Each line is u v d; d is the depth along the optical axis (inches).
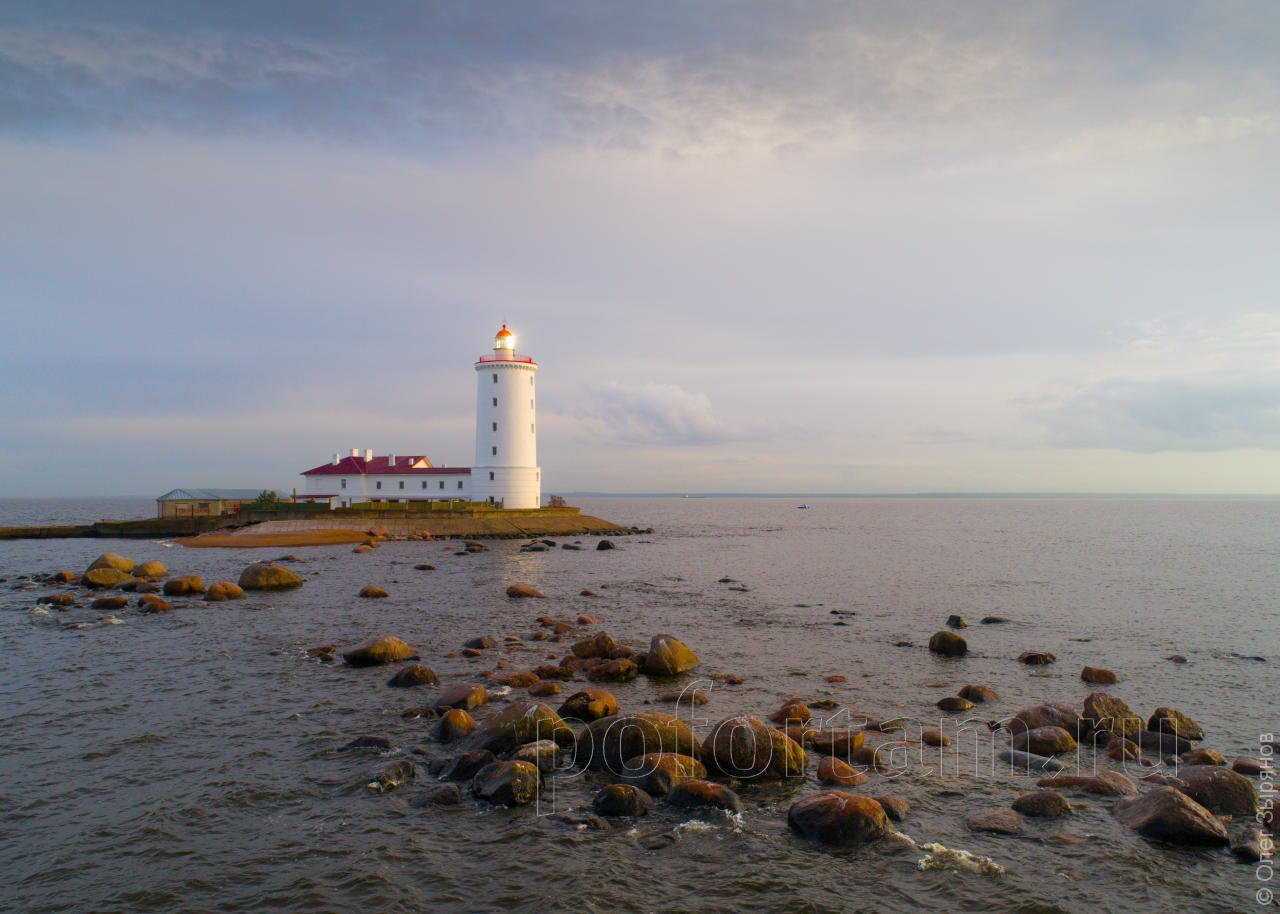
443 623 1400.1
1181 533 4940.9
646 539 4003.4
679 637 1304.1
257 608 1544.0
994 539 4207.7
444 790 635.5
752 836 573.3
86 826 585.9
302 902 490.0
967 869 531.5
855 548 3447.3
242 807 619.2
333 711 865.5
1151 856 547.5
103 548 3061.0
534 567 2427.4
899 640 1306.6
